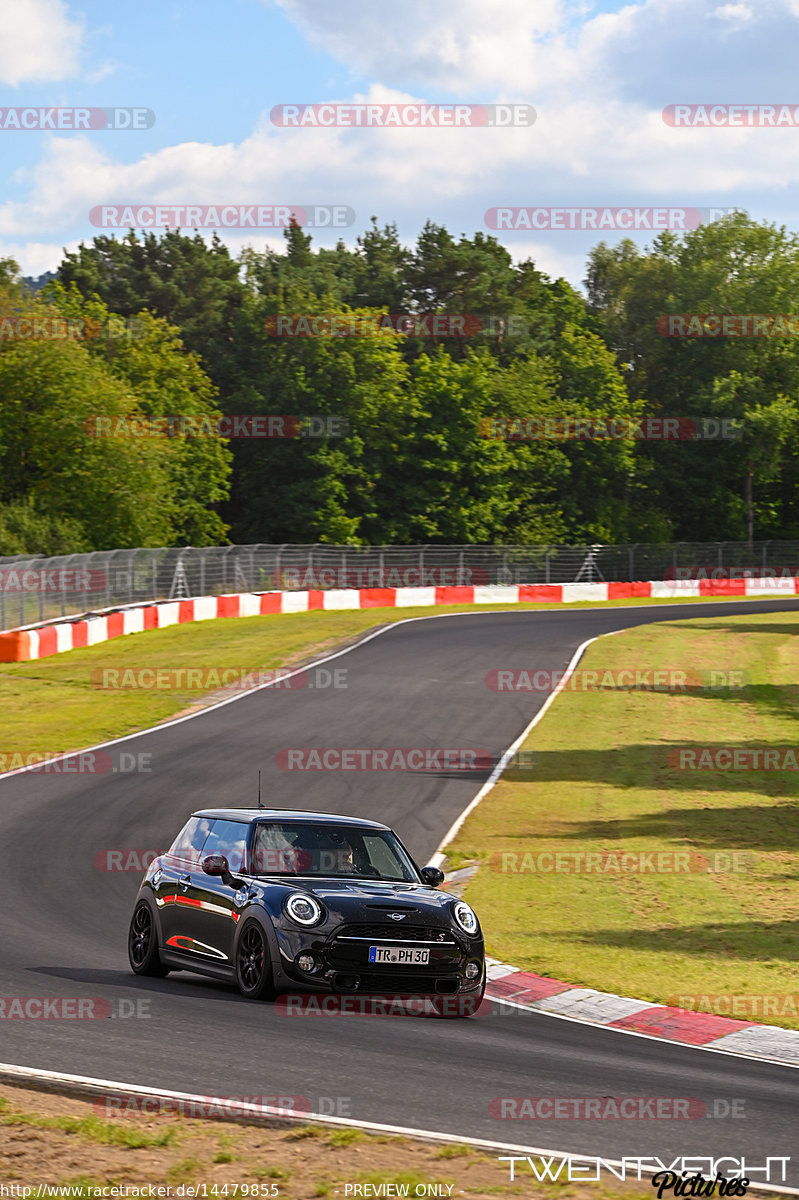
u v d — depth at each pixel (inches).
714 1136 561.0
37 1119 521.7
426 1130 541.3
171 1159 490.6
